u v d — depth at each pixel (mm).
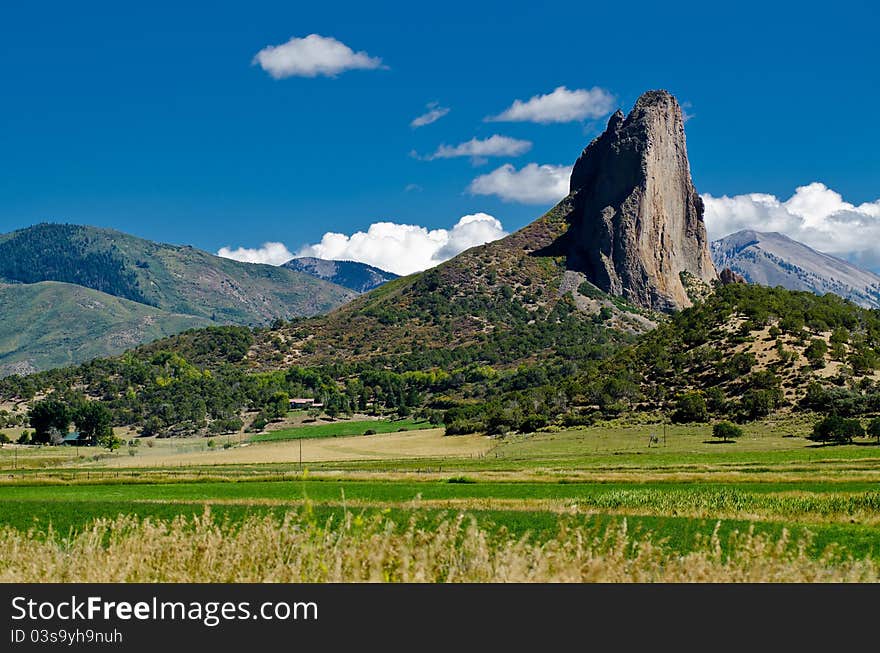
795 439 112250
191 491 71562
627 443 119562
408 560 17953
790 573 19047
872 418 117688
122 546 21234
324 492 68125
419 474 82562
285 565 18844
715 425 124688
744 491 59469
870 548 32844
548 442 128375
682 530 36406
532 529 38312
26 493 71312
